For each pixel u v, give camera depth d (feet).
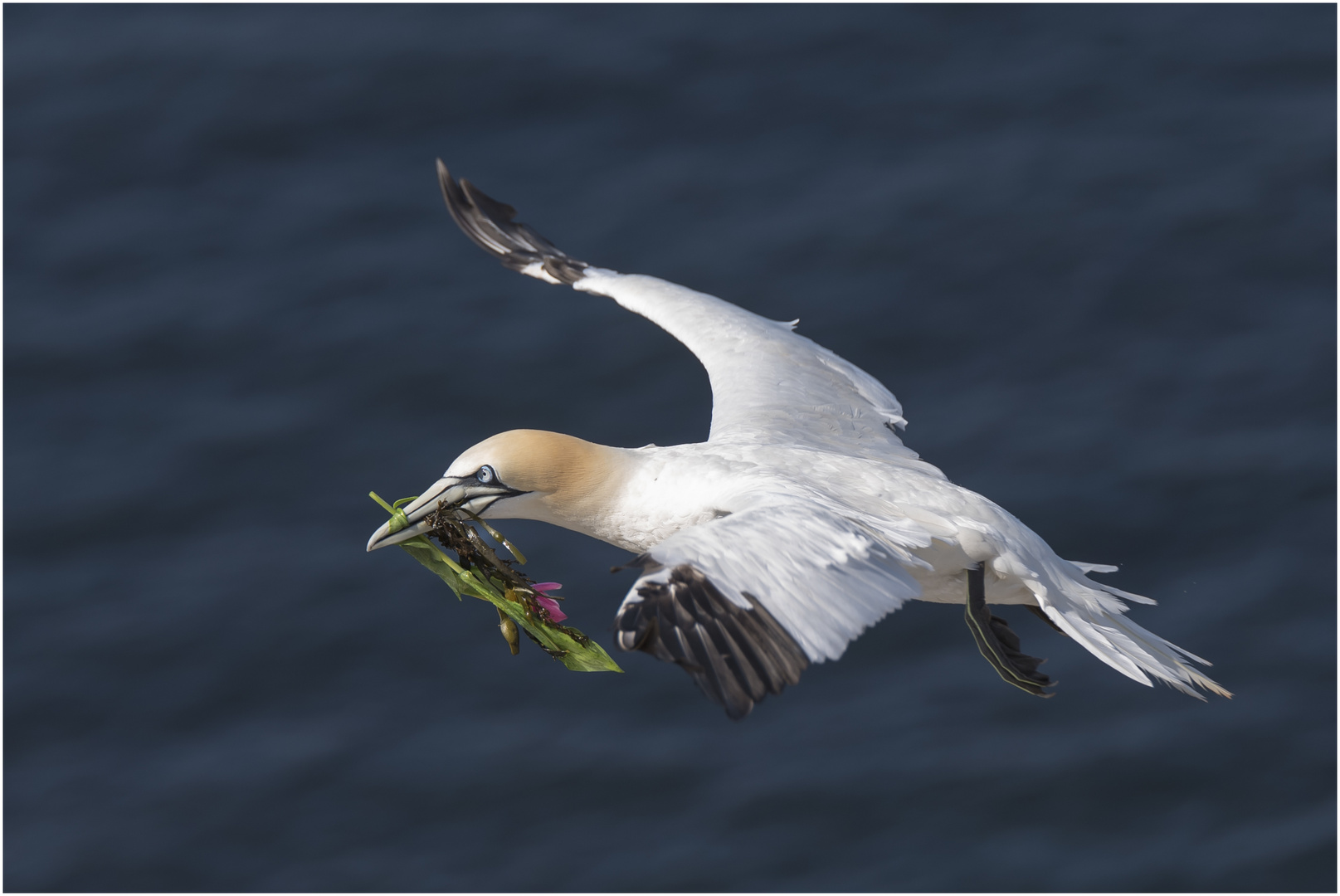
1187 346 87.35
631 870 66.49
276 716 72.69
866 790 68.74
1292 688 71.26
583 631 72.90
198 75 106.52
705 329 42.29
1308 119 100.89
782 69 105.70
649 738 71.20
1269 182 96.07
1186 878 64.49
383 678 74.13
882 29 108.58
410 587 77.77
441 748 70.95
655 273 90.89
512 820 67.97
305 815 68.74
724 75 104.99
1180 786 68.18
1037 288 90.38
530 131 101.65
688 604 25.52
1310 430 82.02
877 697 72.95
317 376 87.35
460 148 100.73
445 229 96.17
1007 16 109.91
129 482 82.28
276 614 76.38
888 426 39.45
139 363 88.43
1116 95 103.40
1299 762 68.59
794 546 26.73
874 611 26.18
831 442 37.27
